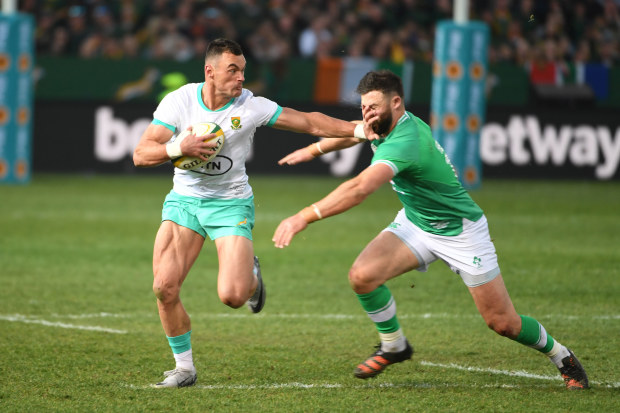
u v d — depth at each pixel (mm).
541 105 69500
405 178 18047
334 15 75875
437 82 59500
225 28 73188
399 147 17359
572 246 39375
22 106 59469
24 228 42125
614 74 71375
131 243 38812
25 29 58906
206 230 19375
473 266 18344
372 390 18562
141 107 66188
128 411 16828
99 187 59031
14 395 17844
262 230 42875
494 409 17172
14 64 58812
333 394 18188
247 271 18812
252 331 24344
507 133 67625
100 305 27328
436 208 18234
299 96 69375
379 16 76000
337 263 35219
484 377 19797
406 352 18953
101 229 42344
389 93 17547
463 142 59531
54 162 65938
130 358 21047
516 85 70625
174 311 18578
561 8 79750
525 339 18547
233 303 18531
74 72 66938
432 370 20406
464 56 58656
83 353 21453
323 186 61250
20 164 59969
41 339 22828
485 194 58031
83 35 72188
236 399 17719
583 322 25625
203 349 22250
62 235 40469
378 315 18672
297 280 31859
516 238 41438
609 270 33938
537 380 19562
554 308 27578
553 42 77500
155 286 18359
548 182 66875
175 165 18469
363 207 52500
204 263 35312
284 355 21719
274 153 67188
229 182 19266
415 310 27312
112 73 67312
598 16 80438
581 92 69625
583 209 51875
